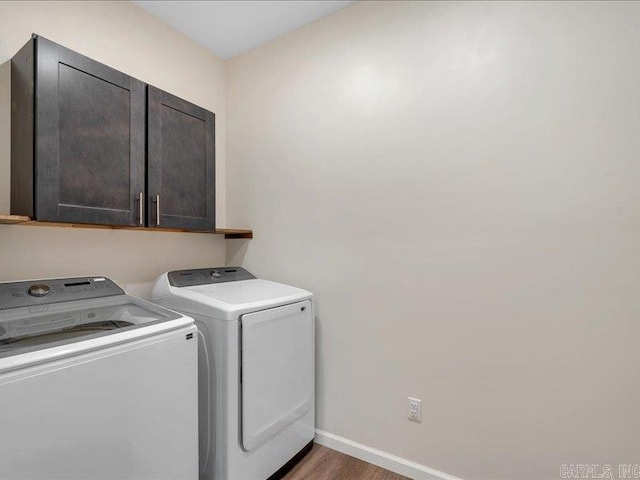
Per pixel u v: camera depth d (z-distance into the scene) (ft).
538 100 4.67
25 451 2.99
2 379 2.86
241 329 4.89
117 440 3.63
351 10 6.31
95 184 4.42
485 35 5.05
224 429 4.77
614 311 4.25
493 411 5.02
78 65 4.25
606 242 4.29
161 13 6.55
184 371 4.34
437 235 5.44
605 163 4.29
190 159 5.80
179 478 4.25
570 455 4.52
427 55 5.52
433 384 5.49
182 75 7.18
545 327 4.66
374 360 6.05
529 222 4.75
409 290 5.70
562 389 4.56
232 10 6.47
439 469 5.44
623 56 4.19
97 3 5.73
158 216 5.21
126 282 6.19
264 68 7.54
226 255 8.23
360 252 6.18
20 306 4.25
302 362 6.04
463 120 5.21
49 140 3.96
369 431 6.10
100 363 3.49
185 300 5.41
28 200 4.00
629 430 4.19
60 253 5.26
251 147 7.74
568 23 4.49
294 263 7.00
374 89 6.04
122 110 4.74
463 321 5.24
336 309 6.46
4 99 4.62
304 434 6.13
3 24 4.64
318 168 6.69
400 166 5.77
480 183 5.08
